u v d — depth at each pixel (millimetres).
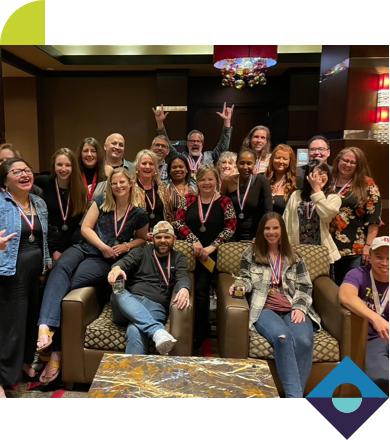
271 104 7691
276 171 3656
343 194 3111
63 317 2604
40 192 3029
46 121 7754
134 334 2518
